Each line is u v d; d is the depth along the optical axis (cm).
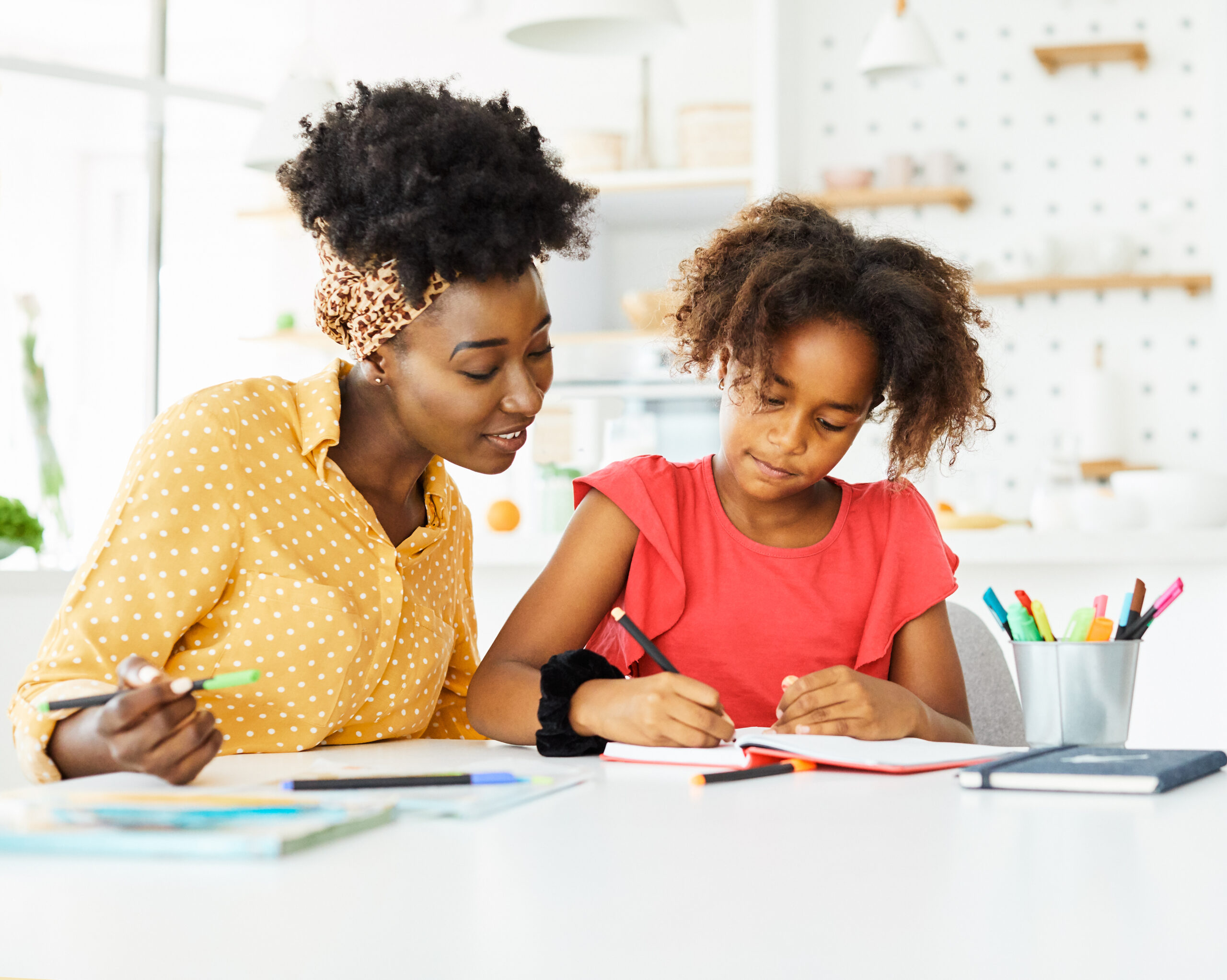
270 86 473
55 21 451
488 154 101
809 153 364
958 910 44
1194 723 243
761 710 121
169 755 69
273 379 109
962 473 266
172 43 473
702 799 69
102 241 463
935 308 114
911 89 361
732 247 124
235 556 97
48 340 455
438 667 115
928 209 362
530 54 463
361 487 109
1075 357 352
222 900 45
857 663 119
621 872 50
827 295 108
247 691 98
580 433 259
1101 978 37
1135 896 46
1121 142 354
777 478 112
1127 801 68
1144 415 350
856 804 67
